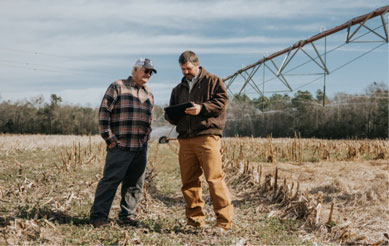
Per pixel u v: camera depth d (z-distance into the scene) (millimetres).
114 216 3934
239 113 44219
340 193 5285
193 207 3619
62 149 12969
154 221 3764
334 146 13531
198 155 3492
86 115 64062
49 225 3328
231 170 7473
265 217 4207
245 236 3398
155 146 15930
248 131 44500
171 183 6551
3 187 5238
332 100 48875
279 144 14305
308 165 8969
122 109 3455
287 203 4590
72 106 65062
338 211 4426
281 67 11234
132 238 3111
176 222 3771
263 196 5340
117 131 3455
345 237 3479
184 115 3512
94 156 9078
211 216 4102
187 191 3629
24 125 62156
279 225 3881
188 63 3479
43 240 2986
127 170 3684
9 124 61438
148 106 3680
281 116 50062
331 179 6332
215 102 3398
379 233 3602
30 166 7859
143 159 3654
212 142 3439
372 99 44375
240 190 5965
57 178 6258
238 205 4957
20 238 2986
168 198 5355
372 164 9219
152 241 3111
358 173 7129
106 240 3090
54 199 4566
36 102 64125
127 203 3664
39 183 5762
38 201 4379
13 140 16250
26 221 3189
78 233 3205
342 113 46781
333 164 9094
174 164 9219
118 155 3420
